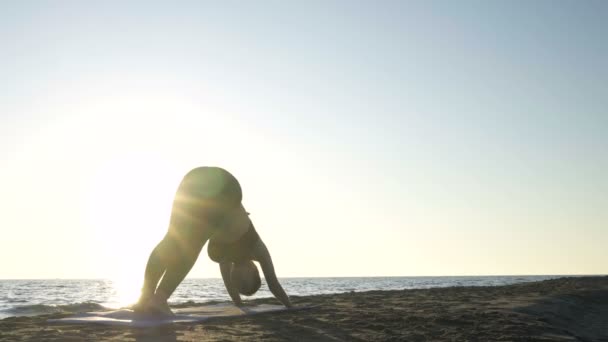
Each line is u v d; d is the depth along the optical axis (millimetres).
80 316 7691
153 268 7641
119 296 47250
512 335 6406
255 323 7141
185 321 7051
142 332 6309
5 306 23656
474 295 12969
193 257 7730
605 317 10398
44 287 90000
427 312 8445
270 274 8703
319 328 6742
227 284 9289
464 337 6250
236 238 8211
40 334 6121
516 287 17500
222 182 7801
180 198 7727
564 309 10125
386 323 7211
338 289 54438
